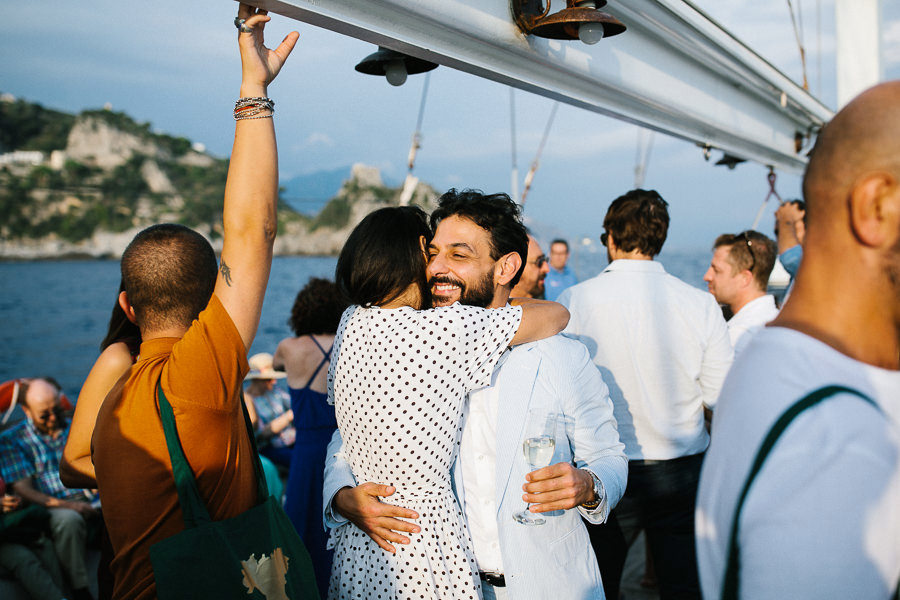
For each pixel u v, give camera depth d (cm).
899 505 57
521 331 147
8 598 300
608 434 159
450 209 162
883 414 59
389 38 130
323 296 271
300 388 268
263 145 114
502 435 148
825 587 56
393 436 136
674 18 214
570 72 182
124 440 116
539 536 144
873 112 61
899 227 60
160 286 127
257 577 114
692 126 271
